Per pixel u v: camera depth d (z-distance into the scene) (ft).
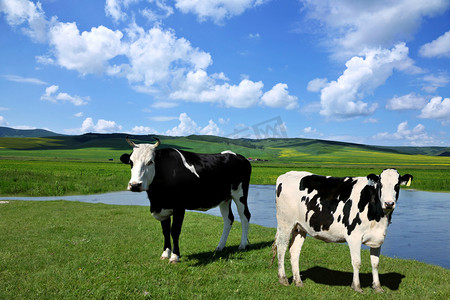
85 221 35.27
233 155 26.20
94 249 23.59
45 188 73.10
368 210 15.75
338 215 16.48
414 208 57.67
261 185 102.94
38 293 14.97
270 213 50.19
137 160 20.24
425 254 27.71
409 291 16.67
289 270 20.34
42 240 25.82
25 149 469.98
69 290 15.44
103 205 49.83
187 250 24.67
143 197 69.56
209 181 23.50
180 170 21.91
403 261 22.98
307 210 17.38
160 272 18.63
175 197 21.63
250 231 32.91
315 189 17.42
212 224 35.65
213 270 19.52
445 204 62.95
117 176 104.58
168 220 22.53
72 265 19.40
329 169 181.27
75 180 91.09
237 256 22.82
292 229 18.16
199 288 16.43
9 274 17.79
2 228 30.53
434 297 15.92
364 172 152.87
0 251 22.54
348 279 18.63
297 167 195.31
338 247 26.35
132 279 17.21
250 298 15.30
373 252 16.71
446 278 18.89
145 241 26.61
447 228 39.29
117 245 24.97
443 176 134.82
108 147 515.91
